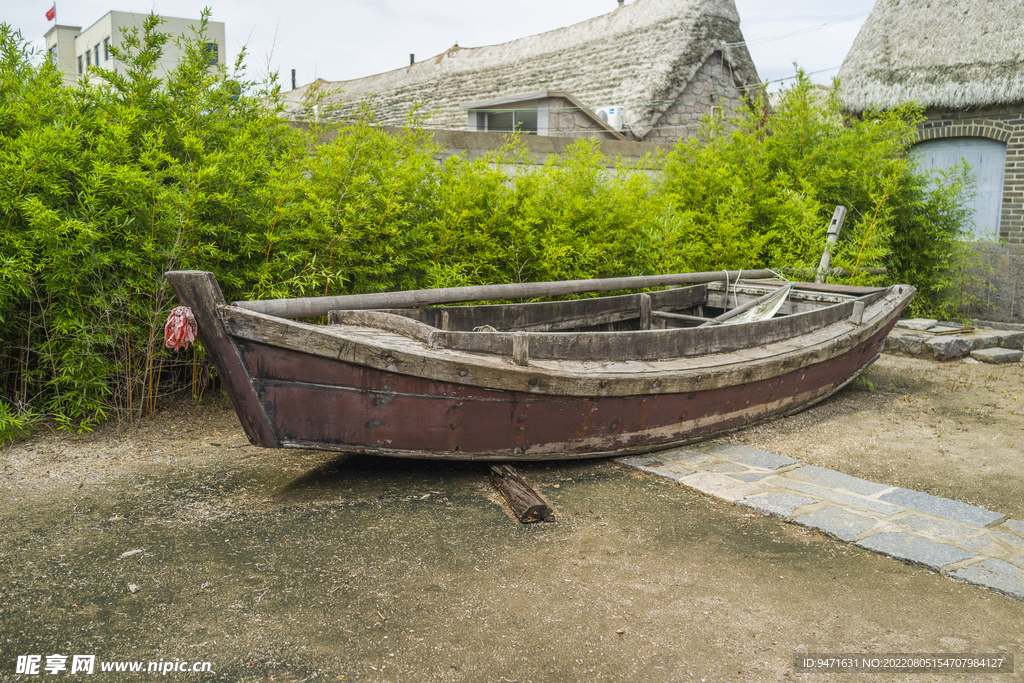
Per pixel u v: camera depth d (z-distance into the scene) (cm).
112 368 494
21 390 496
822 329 571
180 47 576
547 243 642
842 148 912
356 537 340
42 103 499
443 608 279
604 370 423
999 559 316
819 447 488
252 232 528
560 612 277
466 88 1659
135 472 425
